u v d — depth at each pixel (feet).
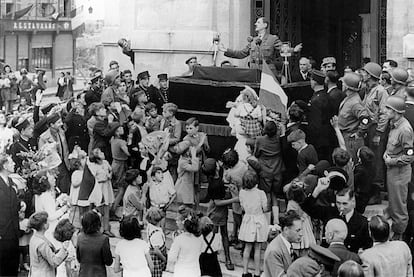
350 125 41.22
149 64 65.62
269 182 39.58
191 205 43.14
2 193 35.55
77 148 45.73
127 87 58.03
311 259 26.12
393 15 53.26
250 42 52.80
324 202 33.09
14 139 50.70
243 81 50.01
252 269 38.40
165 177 42.50
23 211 39.75
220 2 62.39
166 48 64.03
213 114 50.11
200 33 62.34
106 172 43.52
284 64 50.52
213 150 49.90
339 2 80.53
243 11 62.49
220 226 38.65
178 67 63.93
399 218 37.29
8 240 35.70
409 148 36.42
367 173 38.60
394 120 37.01
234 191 38.78
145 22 65.82
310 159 38.14
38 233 34.09
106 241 32.91
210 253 33.53
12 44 160.35
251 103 43.52
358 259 27.66
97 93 55.88
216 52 59.72
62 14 173.06
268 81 43.27
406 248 28.30
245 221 36.58
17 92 104.58
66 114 54.29
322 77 43.14
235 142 48.93
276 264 29.22
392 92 41.04
